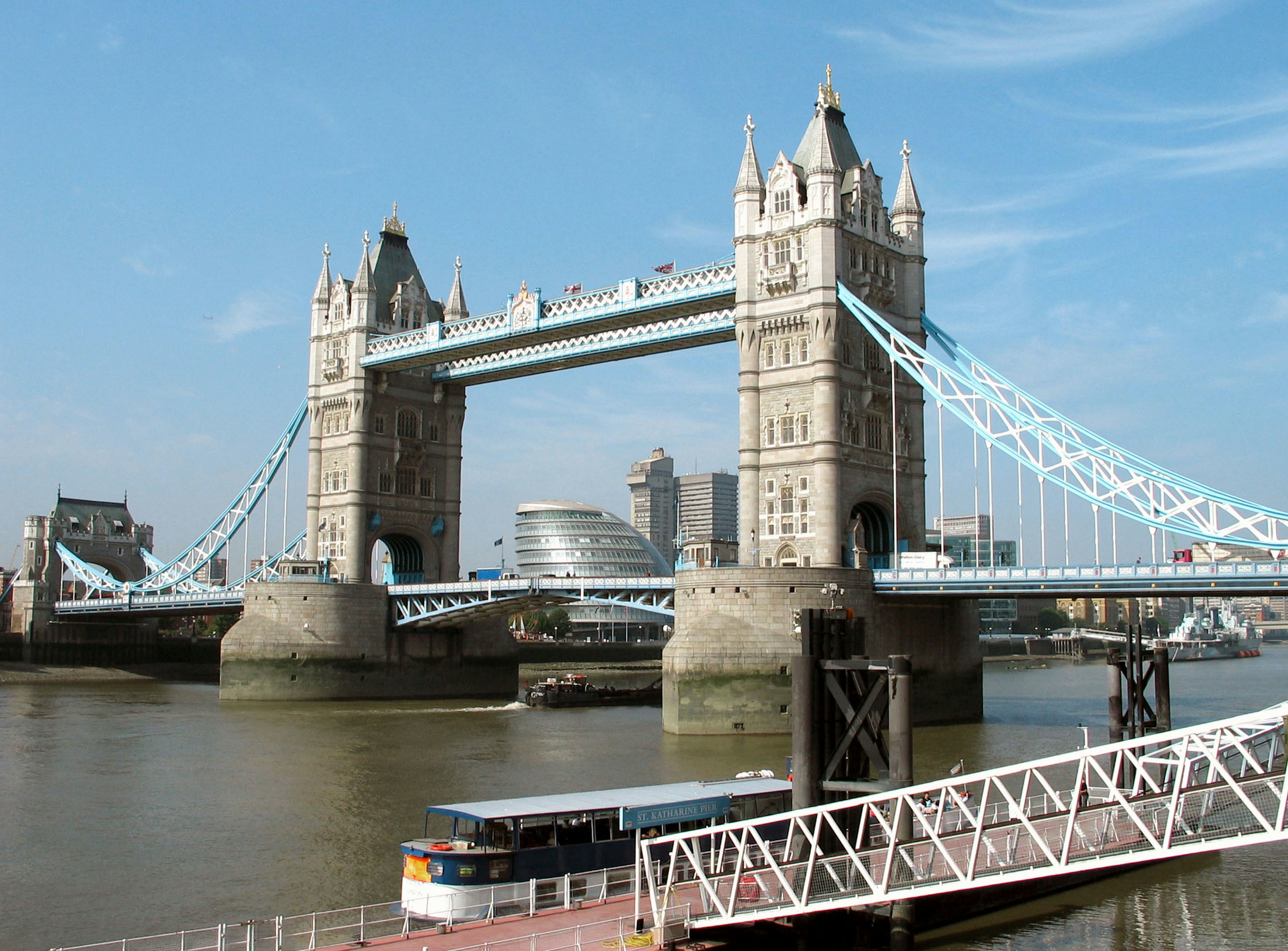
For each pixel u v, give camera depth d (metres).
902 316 107.31
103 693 141.38
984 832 39.78
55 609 181.12
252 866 48.19
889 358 105.94
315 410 139.50
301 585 128.12
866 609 94.44
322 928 38.84
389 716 108.06
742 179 103.81
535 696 121.06
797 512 98.88
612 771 70.38
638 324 114.62
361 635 129.75
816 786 38.41
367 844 52.03
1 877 46.78
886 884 34.16
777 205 102.69
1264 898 43.53
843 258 100.06
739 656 90.12
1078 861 32.81
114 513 199.75
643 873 40.34
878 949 37.25
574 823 40.59
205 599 154.25
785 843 41.56
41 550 187.00
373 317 136.38
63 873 47.47
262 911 41.88
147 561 186.38
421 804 60.47
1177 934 39.59
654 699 127.06
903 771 36.28
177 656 191.88
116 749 82.56
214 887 45.19
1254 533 80.25
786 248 101.31
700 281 107.25
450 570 141.88
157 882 45.94
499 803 41.59
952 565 99.75
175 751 81.31
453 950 33.16
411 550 143.38
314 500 138.38
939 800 41.75
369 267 137.12
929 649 99.88
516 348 127.38
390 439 137.25
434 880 38.12
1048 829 42.16
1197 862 48.66
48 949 37.84
